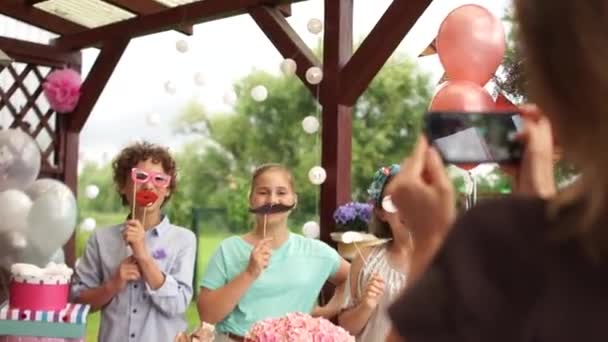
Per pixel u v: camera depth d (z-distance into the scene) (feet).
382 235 7.95
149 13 13.80
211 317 7.55
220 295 7.50
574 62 1.62
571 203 1.74
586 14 1.60
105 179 32.45
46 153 15.75
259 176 8.10
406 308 1.79
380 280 7.22
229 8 12.26
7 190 10.55
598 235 1.67
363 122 28.81
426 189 2.14
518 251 1.75
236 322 7.64
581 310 1.67
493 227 1.80
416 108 28.55
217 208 27.96
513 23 1.79
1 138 11.15
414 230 2.19
